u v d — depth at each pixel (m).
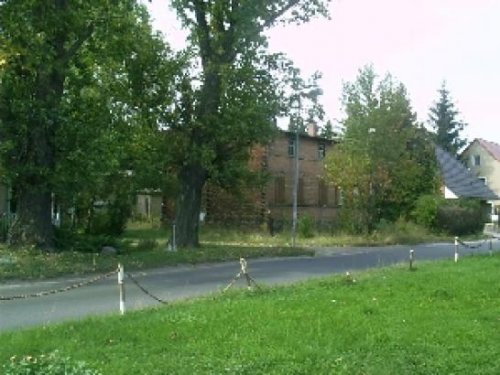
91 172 22.34
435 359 8.30
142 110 25.81
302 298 12.54
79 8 21.33
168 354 8.16
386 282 15.15
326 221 46.16
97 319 10.41
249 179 28.16
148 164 26.81
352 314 10.86
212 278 18.58
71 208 30.52
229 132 25.62
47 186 21.73
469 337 9.46
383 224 40.84
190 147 26.27
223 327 9.69
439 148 71.69
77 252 22.28
